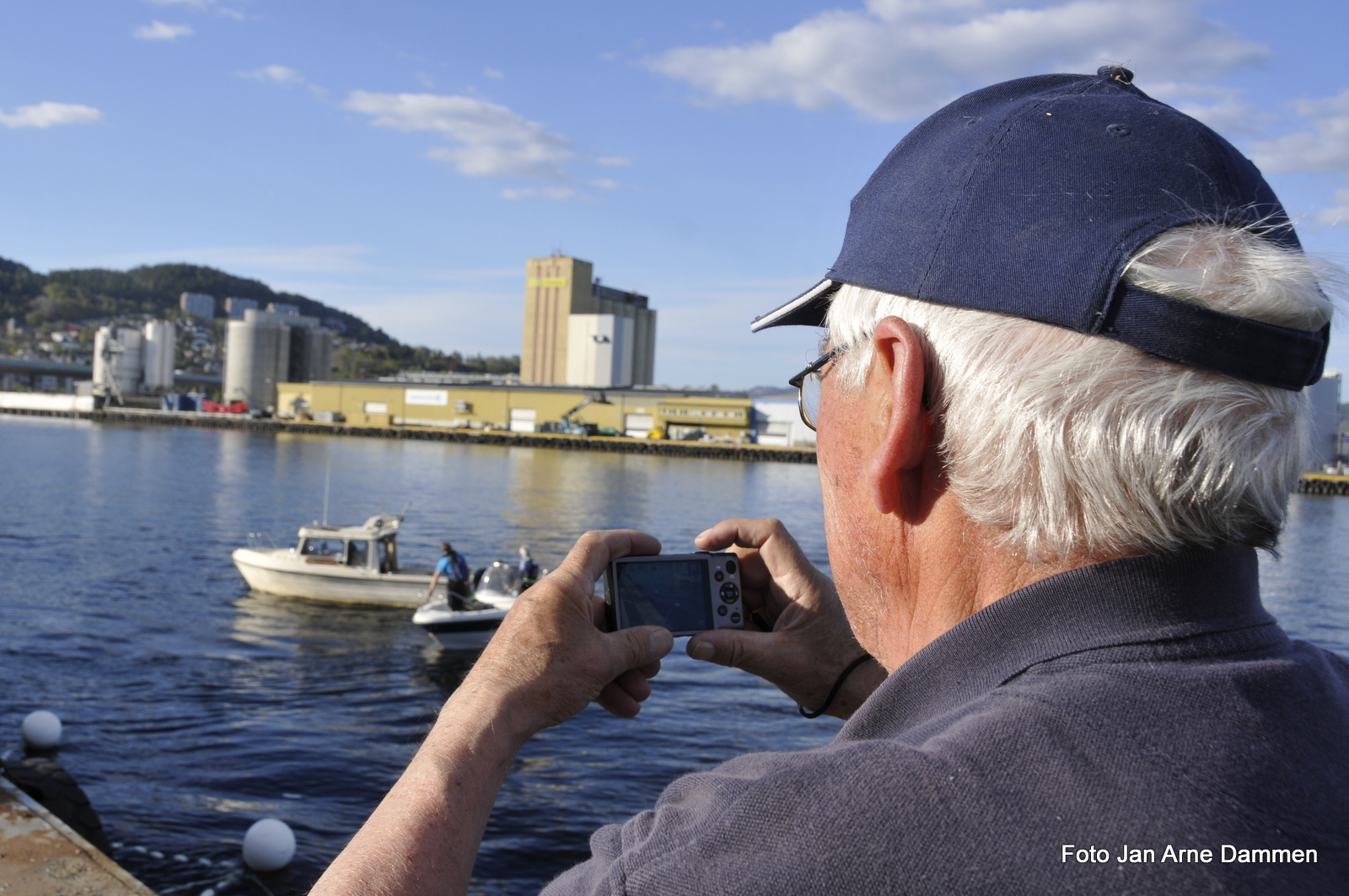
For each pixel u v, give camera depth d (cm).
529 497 4650
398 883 79
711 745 1068
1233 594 74
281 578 1839
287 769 966
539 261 18212
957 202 82
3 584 1938
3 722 1071
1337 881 60
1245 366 72
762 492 5488
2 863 401
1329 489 6588
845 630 128
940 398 81
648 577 122
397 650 1480
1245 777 62
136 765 960
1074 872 58
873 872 60
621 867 70
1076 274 74
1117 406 71
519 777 952
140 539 2723
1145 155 78
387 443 9944
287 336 17562
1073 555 74
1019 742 64
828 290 101
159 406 15812
